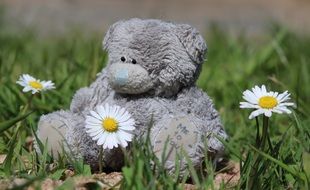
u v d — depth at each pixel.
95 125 0.35
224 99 0.59
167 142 0.34
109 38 0.38
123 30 0.37
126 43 0.36
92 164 0.38
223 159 0.41
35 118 0.48
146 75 0.36
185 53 0.37
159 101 0.37
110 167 0.38
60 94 0.50
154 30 0.37
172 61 0.37
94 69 0.54
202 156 0.36
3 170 0.37
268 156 0.34
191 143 0.35
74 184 0.33
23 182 0.34
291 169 0.35
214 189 0.35
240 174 0.36
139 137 0.36
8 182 0.34
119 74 0.36
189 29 0.37
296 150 0.40
